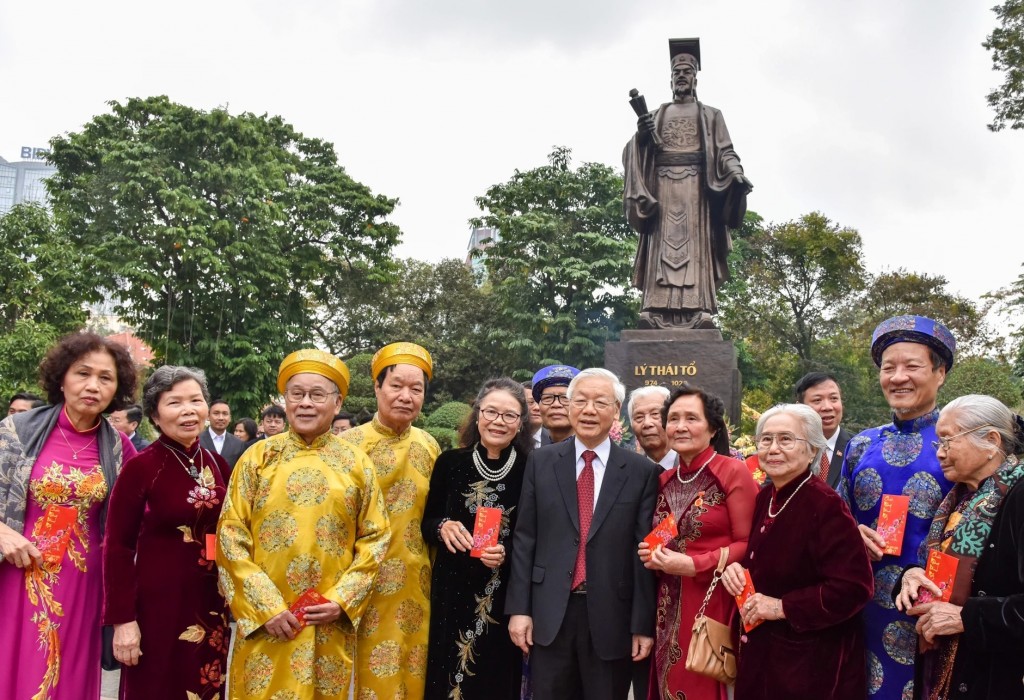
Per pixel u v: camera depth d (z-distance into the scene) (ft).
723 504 12.88
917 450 12.32
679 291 38.52
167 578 13.01
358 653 13.93
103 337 14.24
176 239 72.23
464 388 97.60
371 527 13.14
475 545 13.25
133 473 13.16
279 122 88.89
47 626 12.98
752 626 11.49
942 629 10.60
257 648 12.24
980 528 10.90
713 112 39.01
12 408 25.84
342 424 30.14
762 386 87.51
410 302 104.12
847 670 11.21
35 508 13.29
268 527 12.68
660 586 13.23
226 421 29.73
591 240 81.15
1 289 71.15
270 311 81.51
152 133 75.82
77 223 76.69
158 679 12.76
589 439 13.79
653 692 12.94
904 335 12.59
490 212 84.12
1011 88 61.26
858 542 11.26
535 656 13.17
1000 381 54.39
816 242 89.25
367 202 85.40
